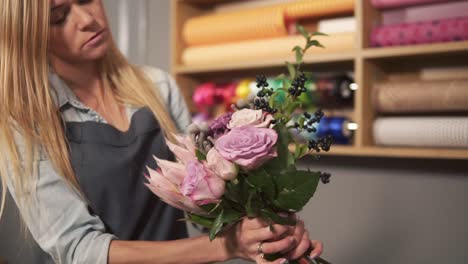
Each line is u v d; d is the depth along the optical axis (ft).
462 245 6.70
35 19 3.52
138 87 4.30
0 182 6.04
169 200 2.85
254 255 2.99
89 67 4.08
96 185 3.77
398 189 7.16
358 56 6.44
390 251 7.23
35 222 3.51
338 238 7.67
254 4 7.93
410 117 6.44
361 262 7.47
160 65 9.00
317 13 6.86
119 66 4.33
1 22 3.50
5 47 3.54
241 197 2.76
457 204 6.72
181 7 8.02
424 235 6.98
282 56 6.91
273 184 2.70
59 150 3.63
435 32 5.97
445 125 6.00
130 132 4.03
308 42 2.98
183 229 4.33
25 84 3.59
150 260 3.21
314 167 7.86
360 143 6.46
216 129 2.84
